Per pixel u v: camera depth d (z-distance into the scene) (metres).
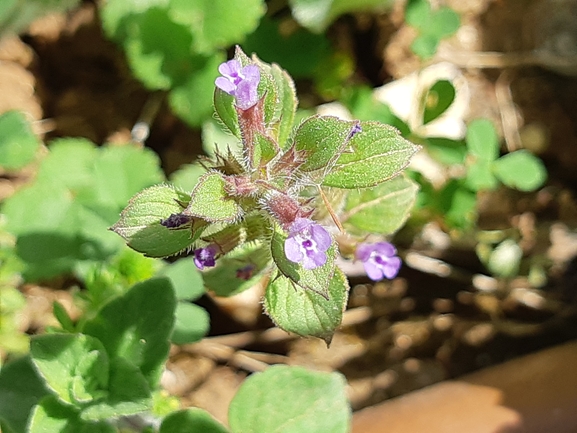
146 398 0.06
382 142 0.06
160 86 0.10
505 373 0.08
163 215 0.06
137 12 0.10
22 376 0.07
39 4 0.10
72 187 0.09
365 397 0.10
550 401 0.08
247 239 0.06
